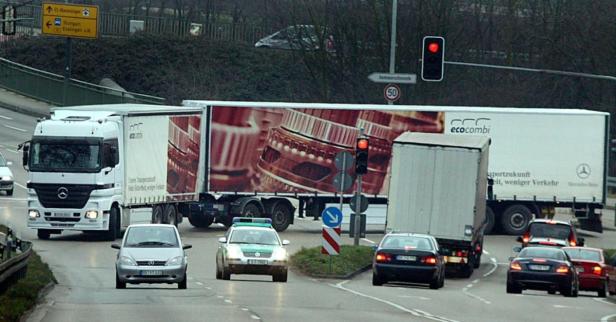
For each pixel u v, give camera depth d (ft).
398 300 263.70
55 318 196.03
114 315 202.90
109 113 407.44
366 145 366.43
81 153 395.34
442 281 319.27
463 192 362.53
